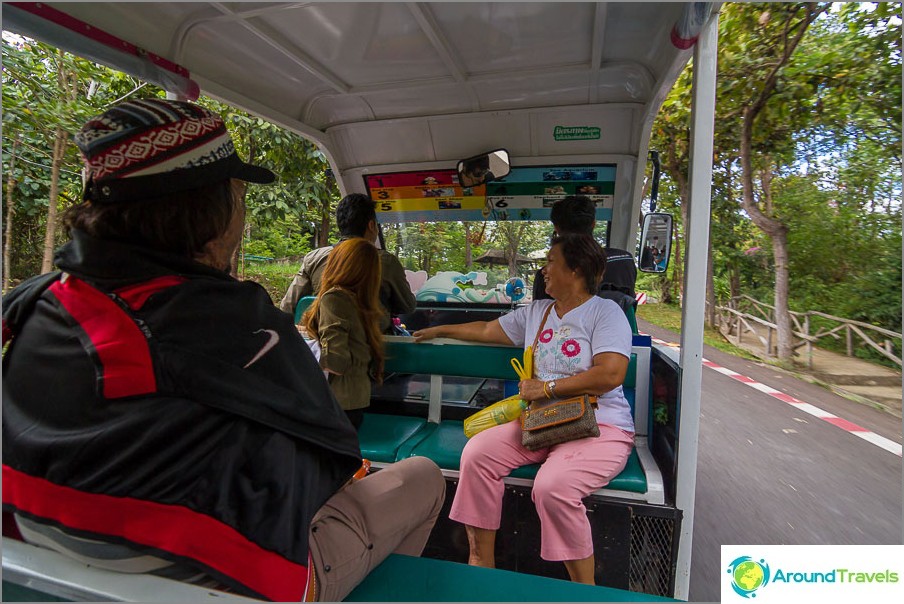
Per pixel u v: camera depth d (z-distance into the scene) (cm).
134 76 229
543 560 223
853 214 1334
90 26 205
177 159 104
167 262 104
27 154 595
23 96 512
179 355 96
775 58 939
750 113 998
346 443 114
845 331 1119
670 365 226
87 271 101
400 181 411
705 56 204
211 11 223
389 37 261
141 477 93
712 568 304
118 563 101
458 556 238
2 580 104
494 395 330
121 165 100
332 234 980
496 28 256
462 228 418
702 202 206
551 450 225
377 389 337
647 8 233
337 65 296
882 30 895
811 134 1212
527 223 407
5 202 604
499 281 422
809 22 852
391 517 145
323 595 123
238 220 120
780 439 543
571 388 224
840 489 423
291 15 233
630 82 326
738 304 1454
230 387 98
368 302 267
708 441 534
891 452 512
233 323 103
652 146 1290
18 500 99
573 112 361
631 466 228
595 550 212
